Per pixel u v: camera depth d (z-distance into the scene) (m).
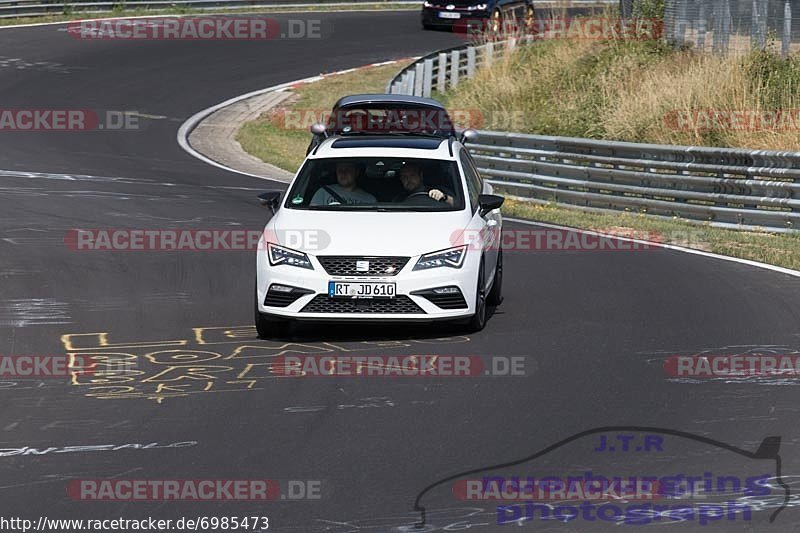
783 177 58.56
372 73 124.69
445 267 34.84
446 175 38.53
